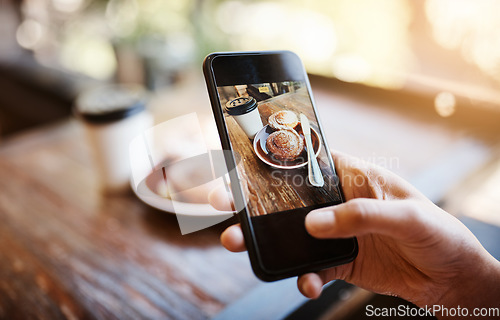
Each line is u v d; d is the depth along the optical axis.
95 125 0.46
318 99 0.70
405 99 0.66
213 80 0.36
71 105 1.04
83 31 1.42
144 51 0.89
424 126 0.59
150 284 0.39
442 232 0.32
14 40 1.79
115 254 0.42
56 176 0.54
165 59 0.87
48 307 0.37
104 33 1.31
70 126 0.68
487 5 0.66
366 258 0.37
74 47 1.47
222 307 0.37
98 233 0.44
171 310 0.37
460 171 0.48
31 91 1.26
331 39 0.94
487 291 0.35
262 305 0.36
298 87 0.37
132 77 0.97
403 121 0.61
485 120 0.58
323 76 0.77
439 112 0.62
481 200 0.48
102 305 0.37
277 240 0.33
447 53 0.73
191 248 0.42
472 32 0.69
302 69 0.38
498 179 0.51
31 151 0.60
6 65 1.47
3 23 1.76
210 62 0.36
